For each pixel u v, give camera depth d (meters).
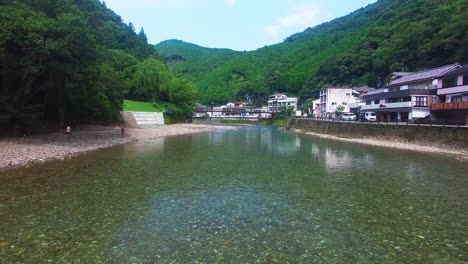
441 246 8.88
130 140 38.59
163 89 94.19
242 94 182.38
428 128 35.84
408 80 53.16
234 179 17.33
